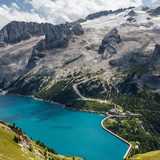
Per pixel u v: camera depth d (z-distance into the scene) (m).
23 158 91.25
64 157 143.12
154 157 120.00
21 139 114.31
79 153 167.50
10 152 93.00
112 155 164.75
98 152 169.62
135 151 169.88
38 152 117.06
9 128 119.38
